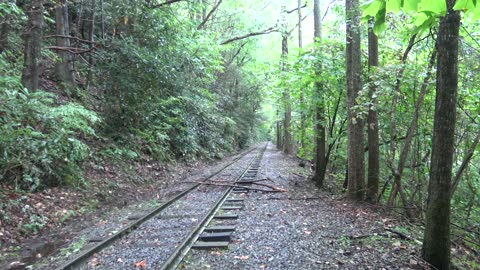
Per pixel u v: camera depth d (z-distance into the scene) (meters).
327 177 15.92
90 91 14.70
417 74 8.41
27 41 8.95
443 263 4.96
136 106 13.03
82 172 9.95
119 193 10.55
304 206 9.07
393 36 10.02
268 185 12.02
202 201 9.65
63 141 8.95
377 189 9.70
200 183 12.74
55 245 6.11
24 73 8.87
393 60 9.50
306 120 15.40
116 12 12.45
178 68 13.95
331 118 13.67
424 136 9.55
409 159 10.34
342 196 10.52
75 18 16.77
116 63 11.85
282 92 15.24
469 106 8.30
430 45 8.75
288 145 32.28
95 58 13.12
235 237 6.29
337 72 11.63
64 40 13.37
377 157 9.65
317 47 11.95
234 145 37.88
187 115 20.64
